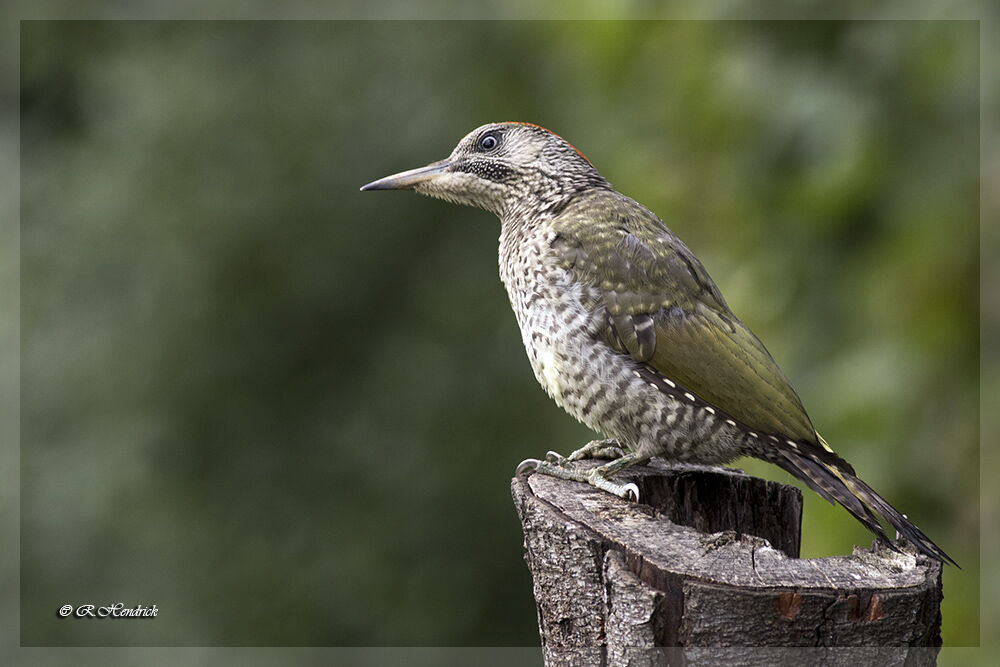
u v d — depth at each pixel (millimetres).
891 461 5891
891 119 6043
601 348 5578
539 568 4402
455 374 15188
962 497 5730
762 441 5348
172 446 14789
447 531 14977
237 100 14867
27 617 14273
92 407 14789
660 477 5457
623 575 4031
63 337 14805
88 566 14461
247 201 14695
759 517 5426
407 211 15305
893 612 3838
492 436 15141
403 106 15078
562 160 6387
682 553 4078
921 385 5816
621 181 7719
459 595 14812
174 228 14617
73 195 15172
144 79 15000
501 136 6523
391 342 15383
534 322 5773
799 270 6441
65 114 17953
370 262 15320
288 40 15414
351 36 15273
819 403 6223
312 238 15031
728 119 6699
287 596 14594
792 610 3832
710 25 6781
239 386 15000
